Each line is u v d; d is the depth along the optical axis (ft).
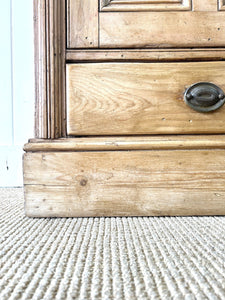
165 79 2.17
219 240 1.56
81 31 2.17
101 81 2.16
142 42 2.18
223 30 2.19
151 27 2.18
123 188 2.09
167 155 2.09
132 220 2.00
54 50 2.15
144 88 2.16
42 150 2.09
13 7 3.87
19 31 3.89
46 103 2.15
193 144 2.09
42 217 2.09
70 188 2.08
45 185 2.08
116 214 2.09
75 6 2.18
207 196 2.09
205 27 2.19
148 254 1.37
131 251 1.41
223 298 0.96
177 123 2.16
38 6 2.16
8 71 3.89
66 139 2.15
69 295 0.99
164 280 1.09
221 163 2.10
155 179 2.09
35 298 0.97
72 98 2.17
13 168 3.84
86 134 2.17
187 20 2.18
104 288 1.04
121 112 2.16
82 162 2.08
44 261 1.29
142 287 1.04
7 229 1.79
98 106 2.16
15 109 3.90
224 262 1.26
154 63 2.17
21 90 3.90
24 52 3.90
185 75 2.17
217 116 2.16
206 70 2.17
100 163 2.08
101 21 2.18
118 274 1.15
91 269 1.20
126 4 2.19
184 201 2.09
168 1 2.18
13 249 1.44
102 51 2.18
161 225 1.87
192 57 2.17
